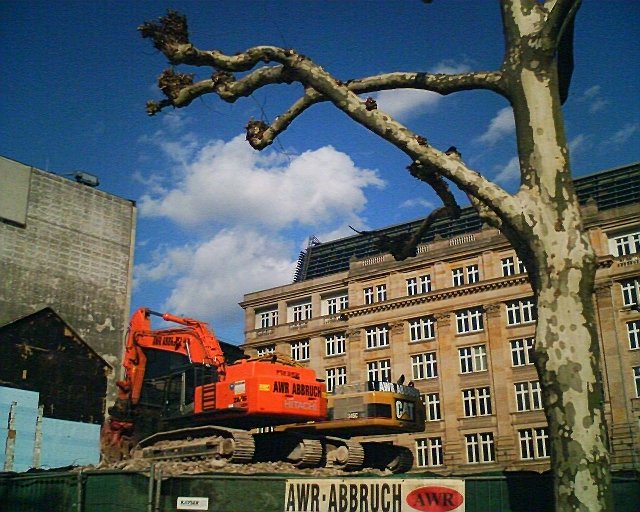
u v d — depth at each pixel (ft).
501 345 145.38
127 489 41.34
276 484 37.58
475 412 146.30
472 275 155.02
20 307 124.47
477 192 30.30
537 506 31.22
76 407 123.95
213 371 76.69
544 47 30.76
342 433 82.53
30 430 115.65
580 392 26.09
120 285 142.92
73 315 132.87
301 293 186.80
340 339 174.40
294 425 76.38
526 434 138.62
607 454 25.52
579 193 159.33
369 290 171.22
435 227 180.86
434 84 34.09
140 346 82.48
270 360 75.56
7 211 126.41
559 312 27.30
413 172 42.14
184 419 77.92
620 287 134.72
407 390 81.66
